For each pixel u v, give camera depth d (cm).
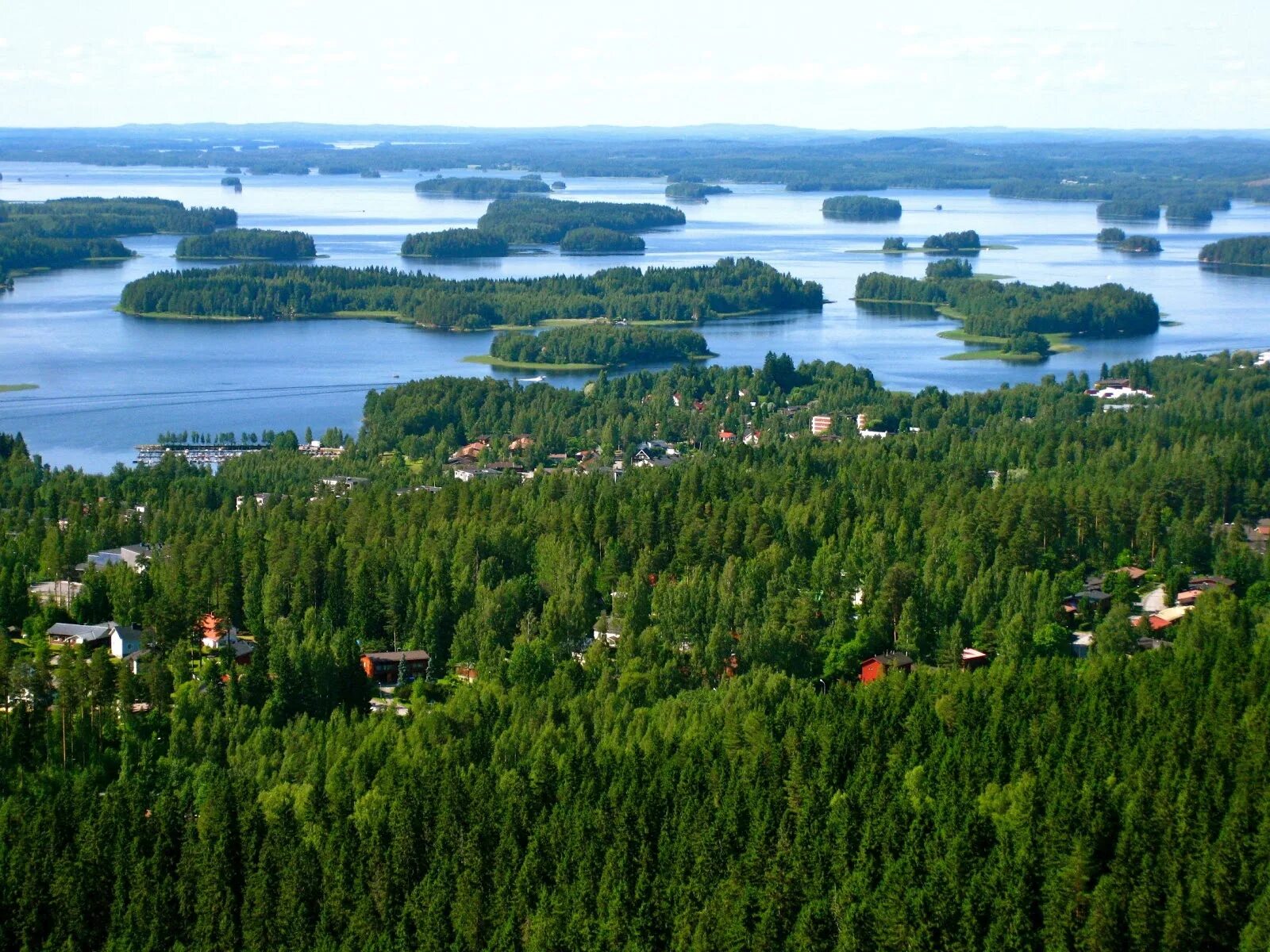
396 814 18812
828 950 17038
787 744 19875
